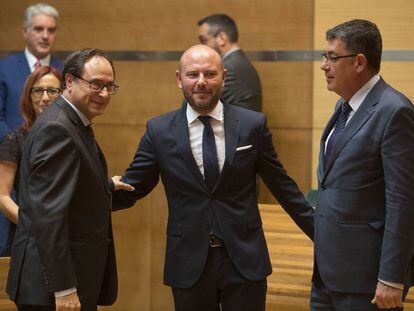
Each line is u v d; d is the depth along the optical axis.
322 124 5.47
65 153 2.68
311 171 5.53
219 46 5.13
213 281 3.03
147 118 5.86
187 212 3.05
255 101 5.08
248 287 3.03
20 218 2.78
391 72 5.28
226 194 3.03
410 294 3.59
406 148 2.69
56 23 5.18
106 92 2.81
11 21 6.02
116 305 4.56
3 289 3.44
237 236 3.03
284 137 5.58
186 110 3.12
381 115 2.75
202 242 3.02
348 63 2.80
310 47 5.48
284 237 4.34
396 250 2.67
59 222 2.63
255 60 5.59
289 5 5.50
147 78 5.84
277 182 3.18
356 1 5.31
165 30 5.77
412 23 5.21
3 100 5.07
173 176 3.07
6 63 5.13
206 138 3.05
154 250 4.73
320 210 2.91
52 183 2.65
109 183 3.13
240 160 3.03
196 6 5.70
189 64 3.01
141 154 3.20
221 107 3.11
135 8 5.81
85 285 2.77
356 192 2.79
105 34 5.89
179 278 3.04
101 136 5.95
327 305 2.97
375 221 2.79
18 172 3.55
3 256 3.70
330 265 2.85
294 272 3.81
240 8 5.61
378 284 2.72
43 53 5.13
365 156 2.77
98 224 2.81
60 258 2.62
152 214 4.75
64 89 2.85
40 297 2.68
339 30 2.82
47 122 2.70
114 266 2.98
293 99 5.54
